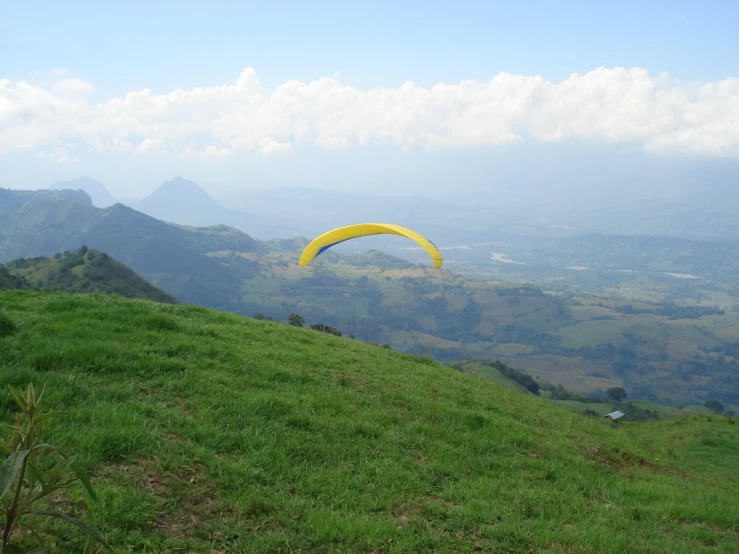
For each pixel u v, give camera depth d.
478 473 10.31
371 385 14.21
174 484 7.00
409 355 22.16
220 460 7.88
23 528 5.30
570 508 9.34
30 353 10.20
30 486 3.34
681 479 14.18
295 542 6.47
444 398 15.06
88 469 6.77
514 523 8.08
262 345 15.37
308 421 10.17
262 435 9.11
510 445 12.23
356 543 6.73
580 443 14.55
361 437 10.33
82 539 5.48
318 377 13.48
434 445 11.02
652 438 23.56
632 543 8.00
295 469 8.32
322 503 7.62
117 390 9.42
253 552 6.10
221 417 9.40
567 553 7.44
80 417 8.08
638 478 12.71
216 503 6.91
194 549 5.93
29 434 3.31
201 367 11.84
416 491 8.76
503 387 22.17
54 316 13.29
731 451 21.31
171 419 8.86
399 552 6.69
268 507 7.08
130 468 7.12
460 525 7.79
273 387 11.77
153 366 10.92
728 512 10.65
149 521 6.17
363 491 8.34
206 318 17.61
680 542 8.66
